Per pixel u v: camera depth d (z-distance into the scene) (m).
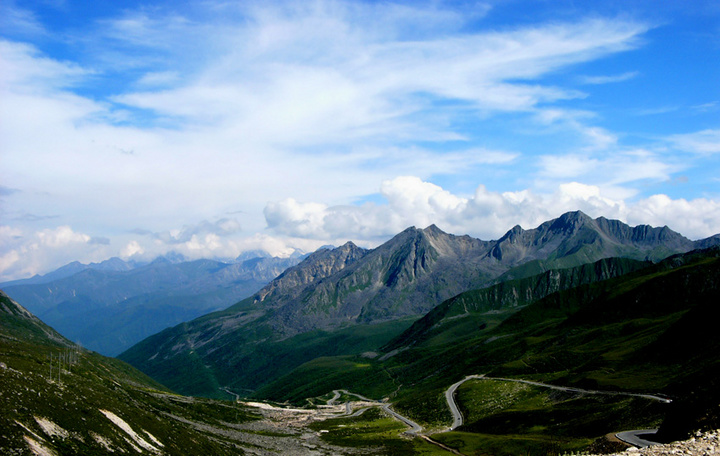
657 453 43.00
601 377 198.50
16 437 62.44
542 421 168.88
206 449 126.88
